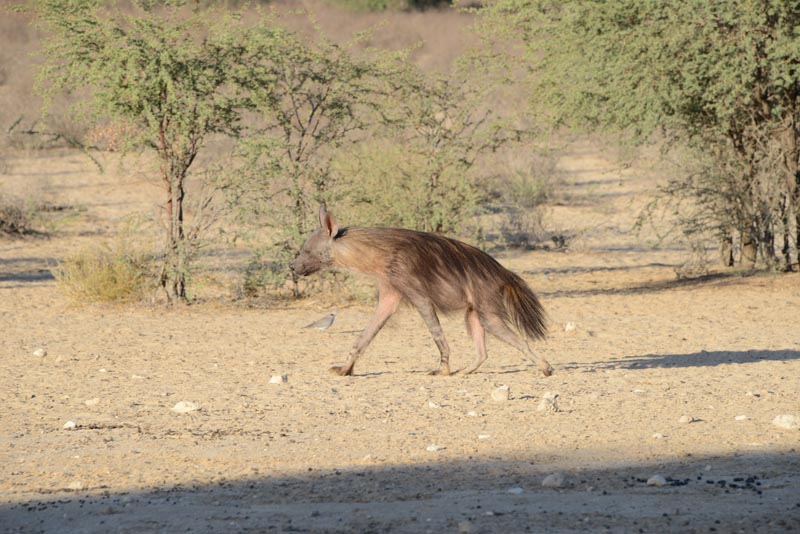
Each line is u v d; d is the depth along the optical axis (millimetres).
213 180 75812
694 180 89375
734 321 65000
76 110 73438
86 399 40188
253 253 77438
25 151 155750
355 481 26719
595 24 76000
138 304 73938
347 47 82500
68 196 131125
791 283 80500
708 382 42531
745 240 89688
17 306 74188
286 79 79750
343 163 87500
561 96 83062
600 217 125312
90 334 61688
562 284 86750
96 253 80375
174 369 48312
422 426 34094
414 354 52938
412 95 85500
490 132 85688
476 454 29812
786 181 84375
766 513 22703
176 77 72250
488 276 42719
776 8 70688
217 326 65188
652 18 74875
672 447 30406
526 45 86688
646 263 100000
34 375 46562
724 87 72312
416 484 26266
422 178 84750
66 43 71438
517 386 41812
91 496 25719
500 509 23359
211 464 29172
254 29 75062
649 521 22188
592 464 28359
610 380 43281
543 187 132000
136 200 130000
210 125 75375
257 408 37781
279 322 67062
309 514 23344
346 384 43031
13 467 29203
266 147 73875
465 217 85500
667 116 79562
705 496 24469
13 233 111875
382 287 44000
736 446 30453
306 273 41688
